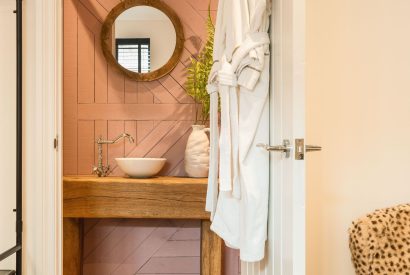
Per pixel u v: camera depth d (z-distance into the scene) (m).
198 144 2.59
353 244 1.75
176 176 2.76
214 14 2.81
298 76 1.30
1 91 1.97
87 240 2.77
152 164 2.49
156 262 2.79
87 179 2.40
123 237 2.79
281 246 1.46
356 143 2.02
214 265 2.44
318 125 2.01
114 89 2.79
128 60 2.80
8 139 1.97
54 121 2.00
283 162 1.44
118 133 2.79
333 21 2.01
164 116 2.80
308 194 2.00
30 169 1.97
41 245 1.97
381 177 2.02
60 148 2.06
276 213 1.54
